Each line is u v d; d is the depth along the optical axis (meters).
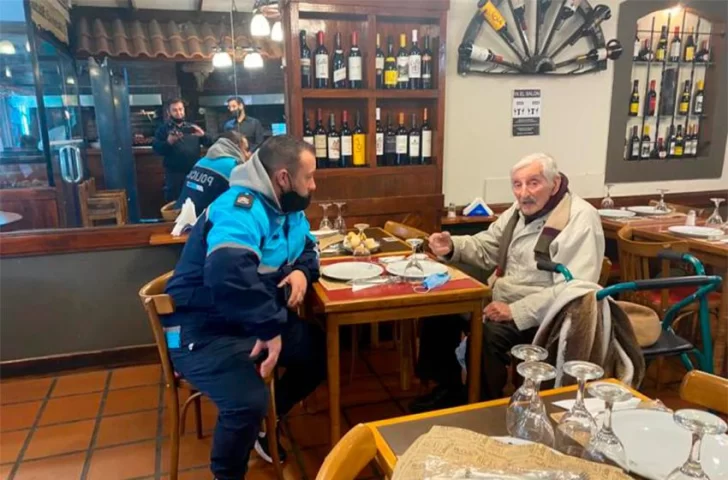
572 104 3.42
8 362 2.69
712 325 2.73
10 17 2.66
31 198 2.78
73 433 2.24
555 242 2.01
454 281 1.97
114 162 2.91
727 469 0.85
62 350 2.75
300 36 2.76
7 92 2.70
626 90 3.52
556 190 2.10
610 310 1.65
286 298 1.77
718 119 3.79
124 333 2.82
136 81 2.91
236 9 3.00
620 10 3.37
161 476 1.97
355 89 2.85
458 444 0.90
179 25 2.96
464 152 3.27
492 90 3.24
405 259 2.22
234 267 1.55
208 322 1.69
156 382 2.67
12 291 2.63
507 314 2.01
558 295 1.77
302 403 2.44
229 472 1.66
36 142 2.77
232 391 1.61
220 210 1.65
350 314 1.78
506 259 2.24
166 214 2.92
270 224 1.72
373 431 1.01
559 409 1.09
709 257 2.62
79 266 2.70
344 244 2.42
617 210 3.39
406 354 2.57
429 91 2.97
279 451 2.07
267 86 3.03
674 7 3.49
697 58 3.72
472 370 1.97
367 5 2.76
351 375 2.67
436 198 3.07
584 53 3.35
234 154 2.76
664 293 2.41
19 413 2.39
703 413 0.77
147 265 2.79
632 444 0.93
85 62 2.84
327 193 2.92
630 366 1.64
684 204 3.84
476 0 3.08
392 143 3.04
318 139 2.91
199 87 2.99
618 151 3.60
